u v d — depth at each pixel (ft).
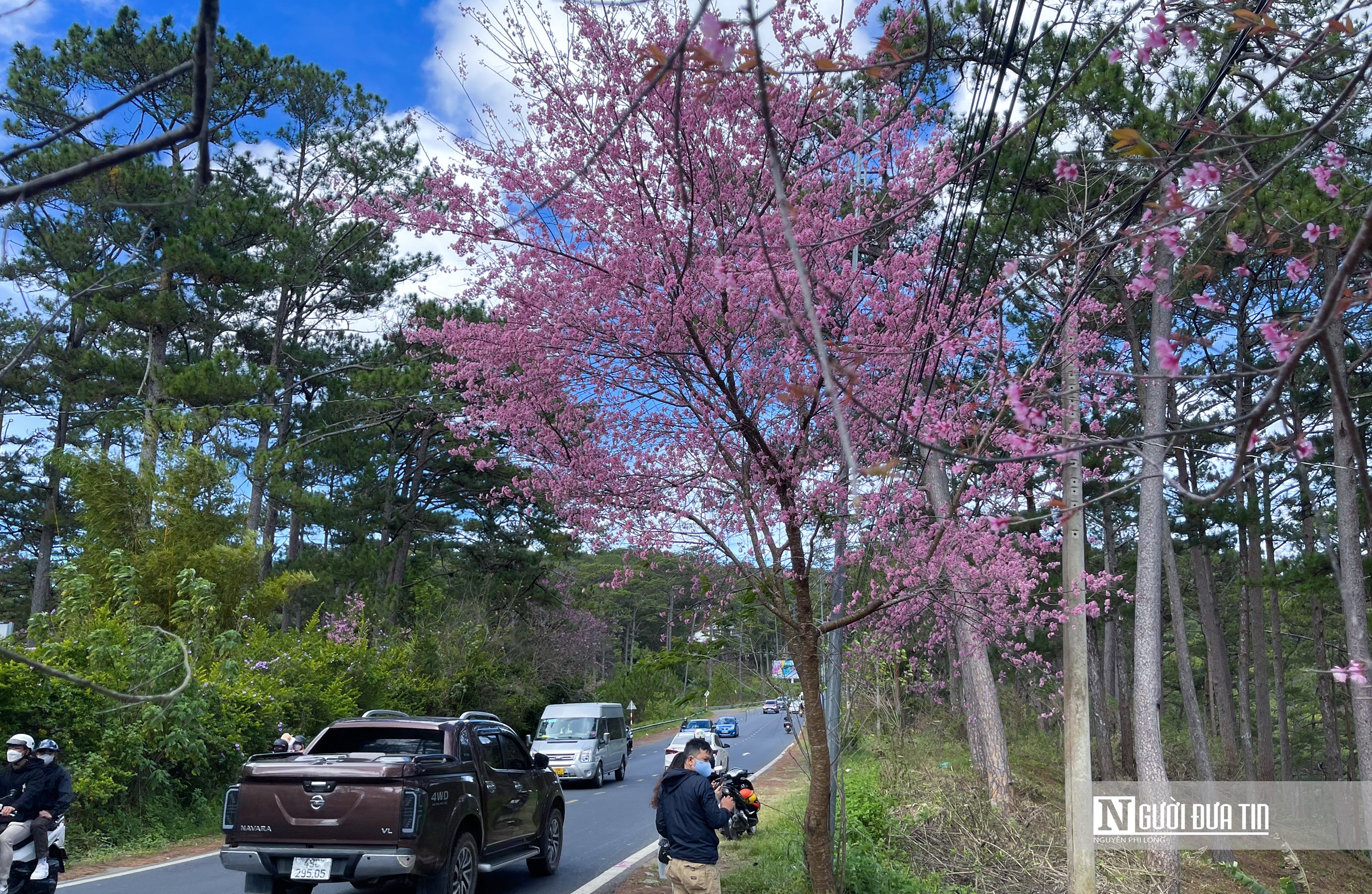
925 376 25.40
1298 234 16.88
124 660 47.50
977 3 32.86
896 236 28.22
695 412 26.25
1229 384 49.93
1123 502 79.36
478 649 102.01
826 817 25.85
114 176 16.31
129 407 84.23
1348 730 119.75
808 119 25.66
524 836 34.78
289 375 105.60
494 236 26.37
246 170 88.48
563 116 25.50
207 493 63.72
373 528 109.40
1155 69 30.04
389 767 26.81
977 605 27.63
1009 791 53.72
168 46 71.00
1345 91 11.60
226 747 53.98
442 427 107.96
